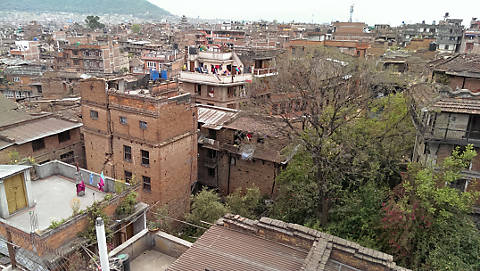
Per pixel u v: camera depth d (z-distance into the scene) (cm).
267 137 3716
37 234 1731
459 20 11800
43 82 7238
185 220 3409
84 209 2122
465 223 2473
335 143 3189
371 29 14000
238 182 3978
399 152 3306
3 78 9388
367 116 3659
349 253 1477
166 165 3278
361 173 3092
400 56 6931
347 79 3672
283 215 3241
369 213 2805
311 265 1404
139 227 2306
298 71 3569
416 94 3534
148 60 9850
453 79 3503
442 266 2322
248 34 15488
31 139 3572
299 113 4078
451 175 2453
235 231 1720
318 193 3069
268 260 1520
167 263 1942
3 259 1923
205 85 5434
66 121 4109
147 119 3144
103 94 3353
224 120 4038
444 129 2650
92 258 1678
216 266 1483
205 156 4097
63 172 2592
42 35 19512
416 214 2469
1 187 1953
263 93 4338
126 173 3459
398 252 2555
